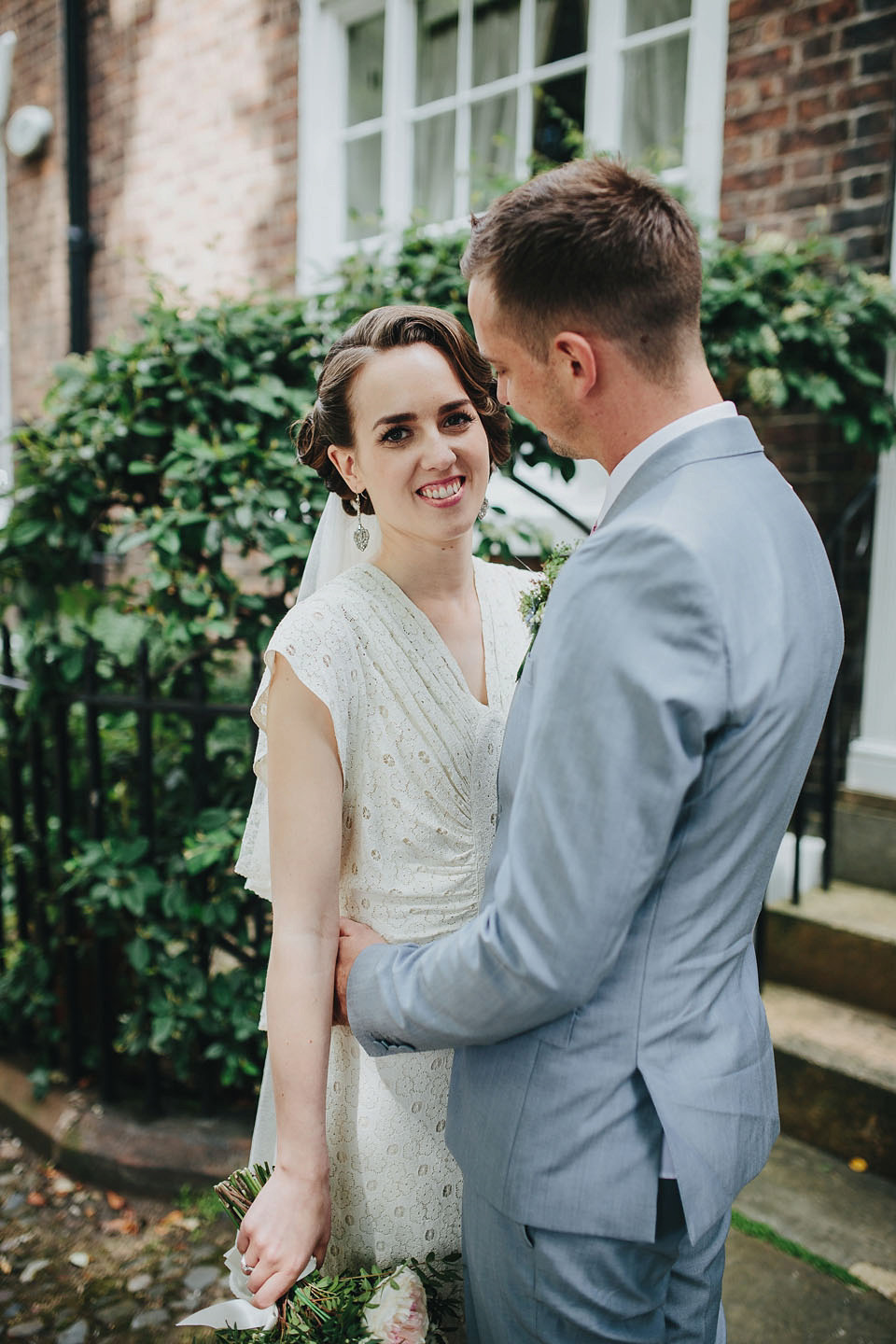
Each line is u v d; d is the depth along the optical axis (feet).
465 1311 4.07
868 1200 7.31
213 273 15.99
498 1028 3.19
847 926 8.74
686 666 2.85
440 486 3.99
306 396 8.04
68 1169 7.91
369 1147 4.20
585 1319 3.28
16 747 8.98
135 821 8.55
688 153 10.88
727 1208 3.29
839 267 9.26
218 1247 7.13
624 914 2.92
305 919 3.88
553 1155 3.22
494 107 13.03
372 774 4.04
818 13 9.73
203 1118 8.02
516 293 3.30
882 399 9.12
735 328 8.73
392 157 13.94
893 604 9.50
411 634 4.12
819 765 10.10
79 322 18.21
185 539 7.86
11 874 9.26
